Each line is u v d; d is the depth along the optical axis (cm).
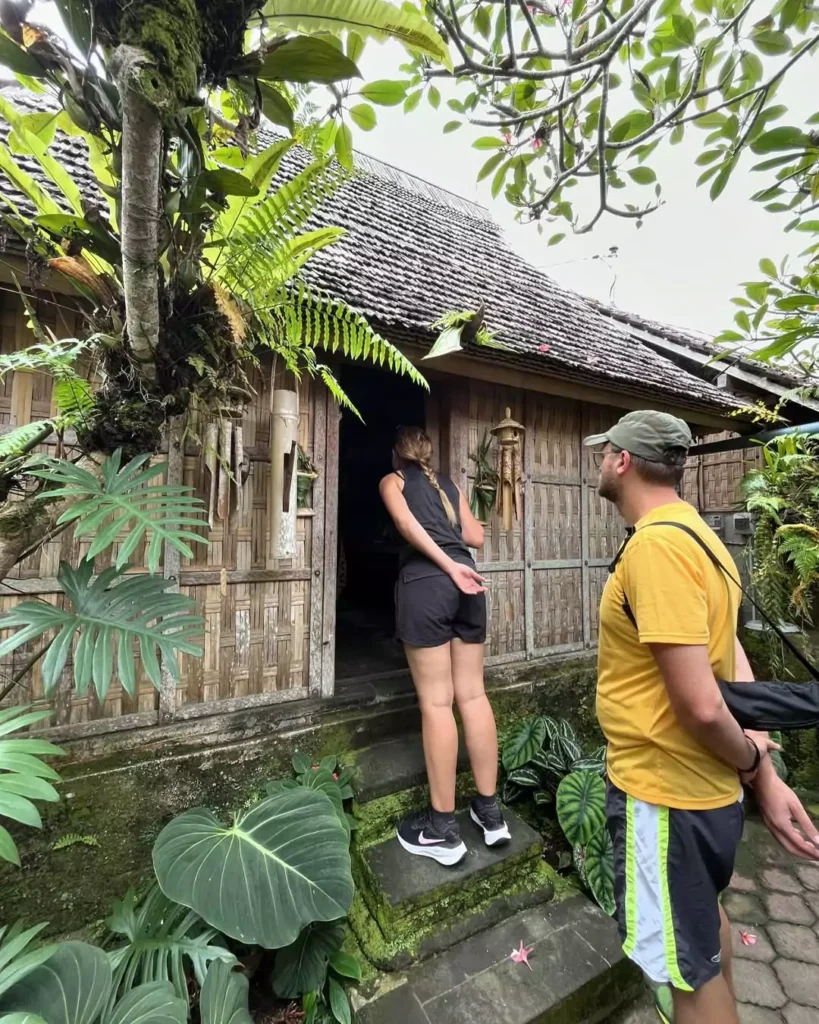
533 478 303
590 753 281
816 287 128
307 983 150
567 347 289
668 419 136
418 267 296
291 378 217
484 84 168
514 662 290
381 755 222
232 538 202
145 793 175
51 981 110
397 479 211
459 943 169
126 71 64
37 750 96
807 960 188
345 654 321
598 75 145
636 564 117
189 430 139
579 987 154
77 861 163
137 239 82
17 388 164
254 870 141
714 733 106
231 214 114
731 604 121
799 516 294
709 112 142
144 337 98
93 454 116
